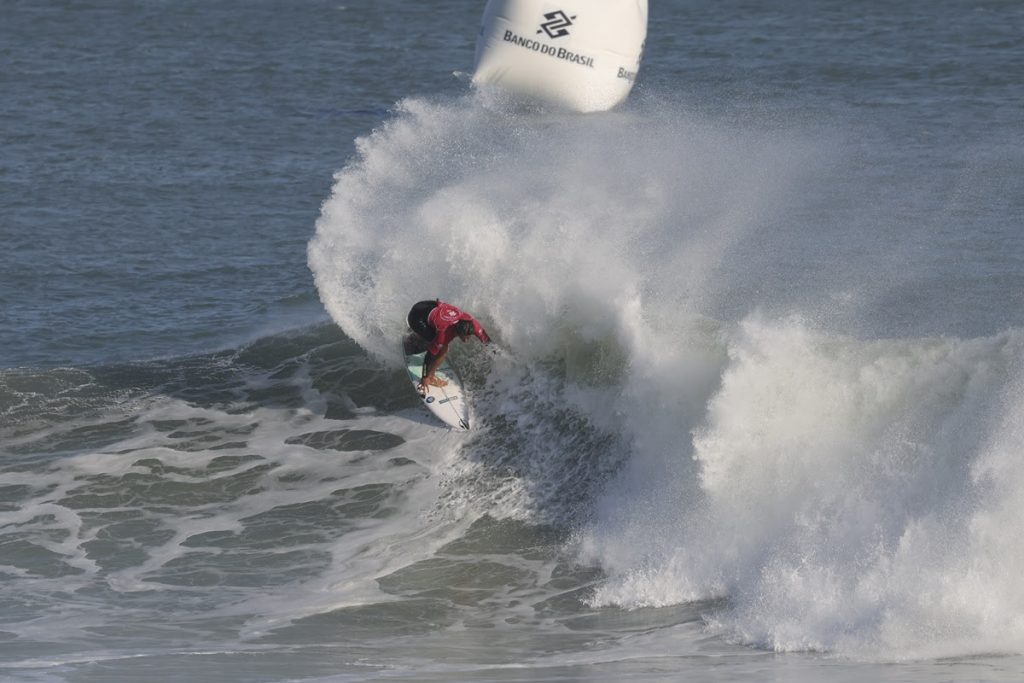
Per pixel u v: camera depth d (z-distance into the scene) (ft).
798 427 138.21
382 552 145.69
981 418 129.39
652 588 134.31
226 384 190.19
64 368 198.18
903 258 195.83
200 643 122.72
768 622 123.24
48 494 160.97
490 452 162.09
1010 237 208.74
